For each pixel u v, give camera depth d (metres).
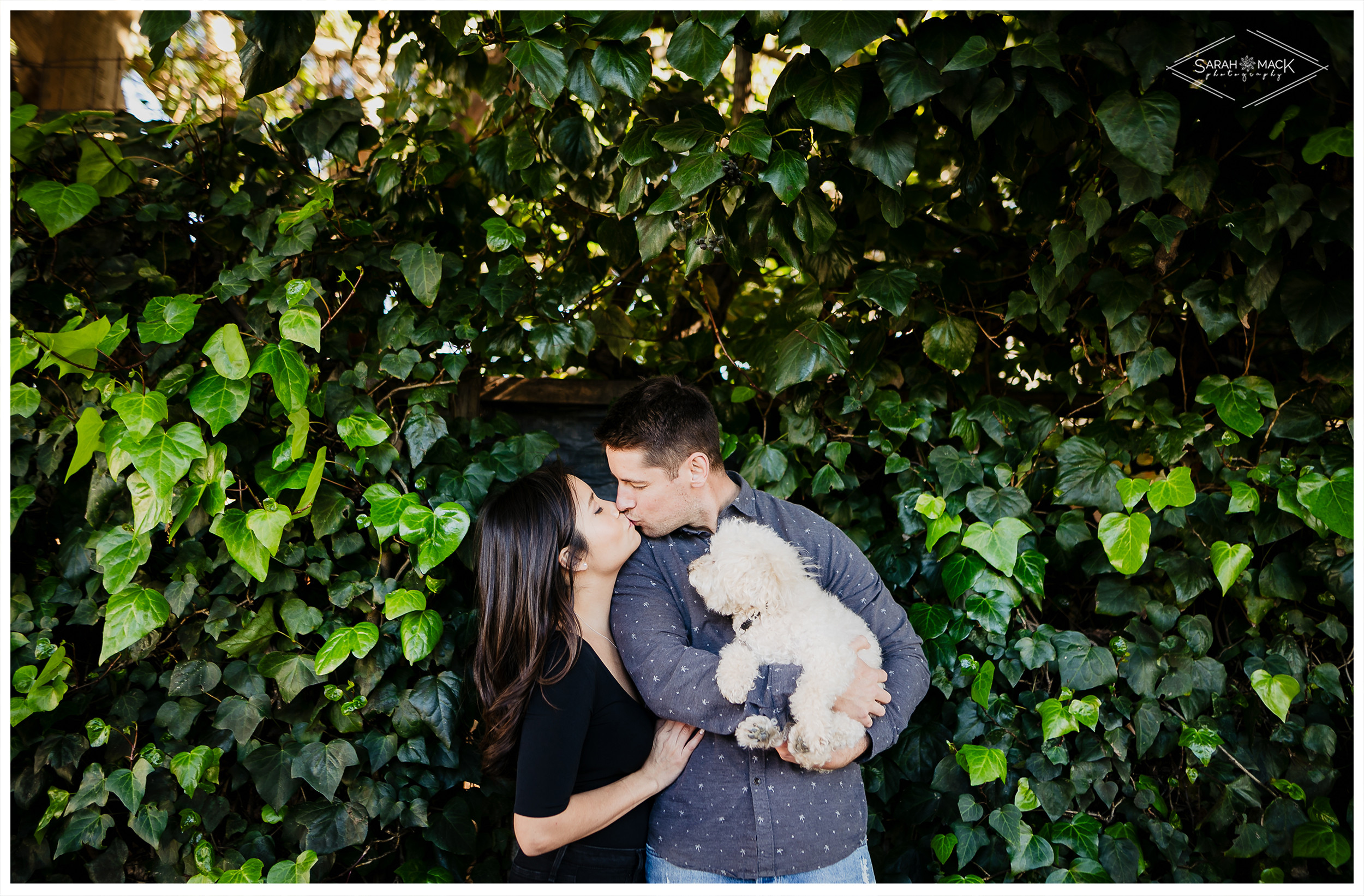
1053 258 1.83
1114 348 1.84
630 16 1.55
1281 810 1.82
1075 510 1.90
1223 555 1.75
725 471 1.66
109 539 1.59
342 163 1.93
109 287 1.77
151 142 1.82
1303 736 1.83
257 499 1.74
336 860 1.79
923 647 1.75
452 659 1.81
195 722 1.76
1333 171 1.72
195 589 1.68
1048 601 2.00
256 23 1.55
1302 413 1.82
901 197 1.69
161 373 1.74
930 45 1.53
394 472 1.79
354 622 1.75
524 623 1.37
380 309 1.88
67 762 1.69
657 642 1.36
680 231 1.76
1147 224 1.71
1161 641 1.85
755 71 2.62
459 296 1.85
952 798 1.88
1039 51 1.49
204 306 1.84
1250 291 1.71
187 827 1.70
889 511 2.04
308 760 1.68
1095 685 1.79
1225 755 1.85
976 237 2.02
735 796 1.37
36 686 1.64
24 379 1.69
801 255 1.81
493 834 1.90
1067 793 1.83
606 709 1.41
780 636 1.35
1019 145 1.84
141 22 1.48
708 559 1.41
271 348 1.57
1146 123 1.50
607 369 2.26
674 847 1.38
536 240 2.06
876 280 1.85
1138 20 1.51
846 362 1.81
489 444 1.99
